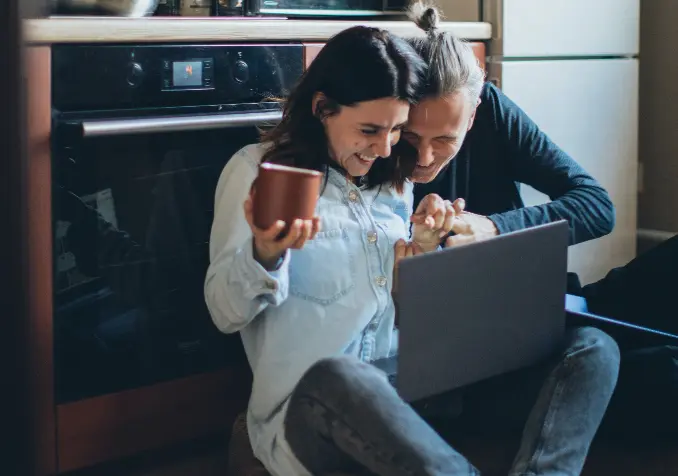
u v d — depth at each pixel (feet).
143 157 5.51
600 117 8.16
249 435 5.08
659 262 6.45
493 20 7.23
